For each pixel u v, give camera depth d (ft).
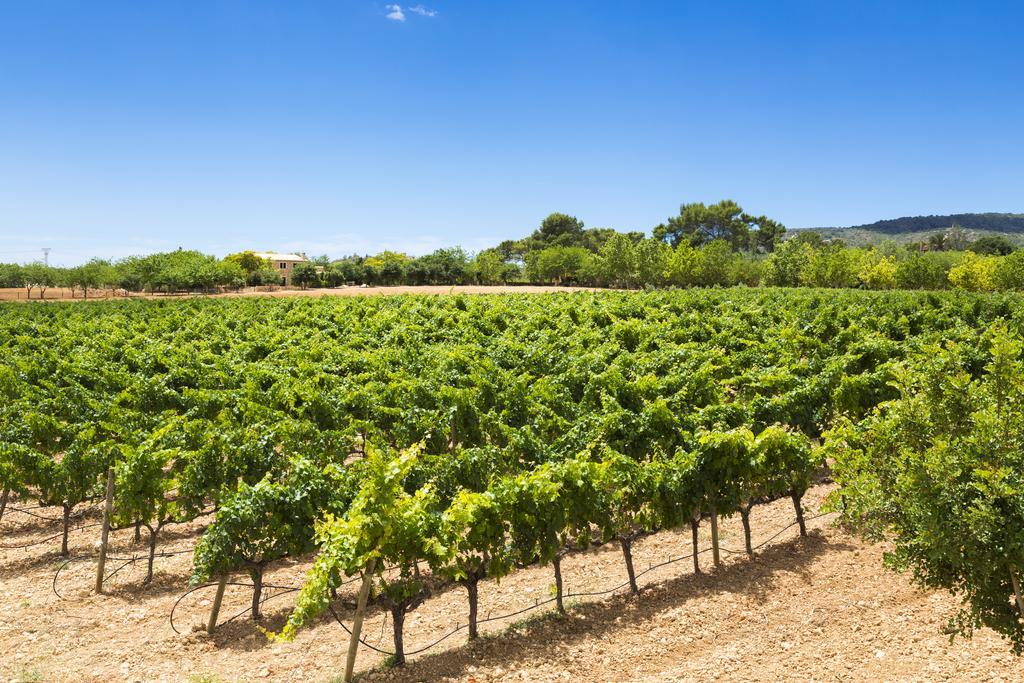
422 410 53.93
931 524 19.39
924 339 78.02
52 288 334.03
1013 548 18.52
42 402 59.11
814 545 37.52
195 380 75.36
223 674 27.27
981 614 20.93
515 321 120.78
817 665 25.30
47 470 42.32
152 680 26.91
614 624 29.71
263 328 121.60
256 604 33.06
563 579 36.55
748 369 76.59
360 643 30.17
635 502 34.24
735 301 145.07
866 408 52.95
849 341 87.04
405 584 27.35
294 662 28.32
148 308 168.96
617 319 116.67
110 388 72.33
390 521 26.20
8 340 115.34
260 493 32.12
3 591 37.24
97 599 35.96
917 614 28.66
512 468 43.70
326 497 34.42
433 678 25.77
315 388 64.03
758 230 492.13
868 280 286.66
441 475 39.93
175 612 34.24
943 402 21.97
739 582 33.40
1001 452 19.38
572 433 46.09
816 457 38.37
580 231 503.20
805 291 186.09
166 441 44.96
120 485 36.94
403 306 153.28
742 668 25.38
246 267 389.19
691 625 29.04
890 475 22.31
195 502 39.93
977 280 239.71
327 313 146.51
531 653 27.37
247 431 44.73
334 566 24.97
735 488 36.27
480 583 36.76
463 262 363.35
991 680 23.61
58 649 30.17
